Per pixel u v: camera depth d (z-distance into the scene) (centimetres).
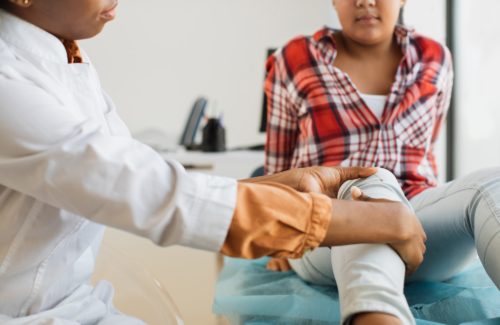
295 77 153
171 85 478
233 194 67
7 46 73
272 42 473
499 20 291
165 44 475
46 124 65
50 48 76
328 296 120
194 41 475
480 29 310
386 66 152
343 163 145
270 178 97
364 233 74
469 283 126
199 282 186
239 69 476
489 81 304
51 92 72
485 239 95
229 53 475
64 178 64
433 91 147
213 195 66
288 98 156
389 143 143
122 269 115
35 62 74
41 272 76
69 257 78
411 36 154
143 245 240
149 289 111
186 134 330
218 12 472
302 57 153
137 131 480
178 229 65
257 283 137
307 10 470
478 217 99
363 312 76
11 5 75
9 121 65
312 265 124
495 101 300
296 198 69
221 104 478
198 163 254
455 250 116
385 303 75
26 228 72
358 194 87
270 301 118
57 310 76
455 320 105
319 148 149
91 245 87
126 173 64
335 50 150
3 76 67
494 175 103
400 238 78
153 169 66
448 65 153
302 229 69
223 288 134
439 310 108
